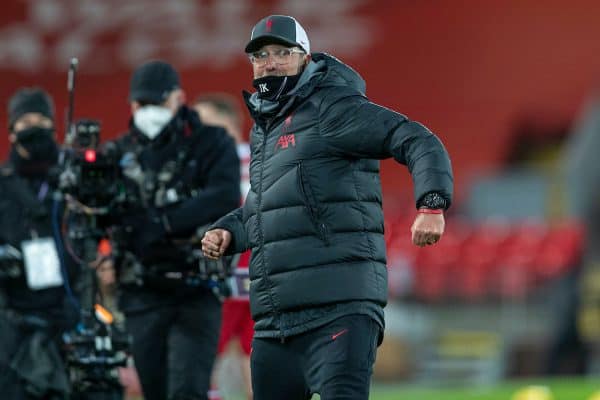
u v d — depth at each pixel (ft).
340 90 61.46
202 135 82.69
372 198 61.57
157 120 82.28
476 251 200.95
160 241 81.00
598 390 131.34
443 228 57.62
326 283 59.93
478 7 230.07
